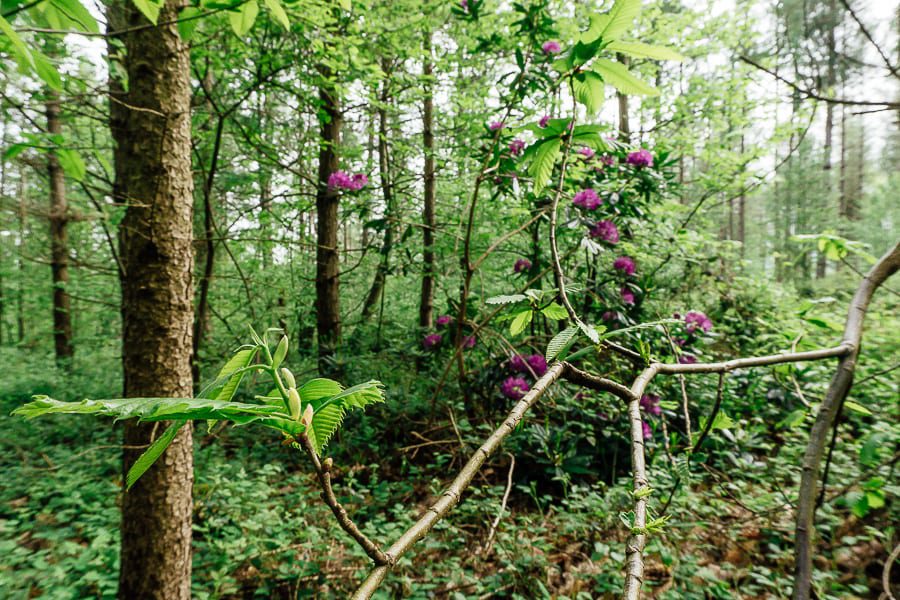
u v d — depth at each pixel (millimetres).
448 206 5438
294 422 315
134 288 1846
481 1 3529
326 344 4711
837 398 973
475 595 2275
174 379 1895
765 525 2451
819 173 15406
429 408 4043
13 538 2723
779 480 2779
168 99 1846
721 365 805
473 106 4758
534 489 2818
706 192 5164
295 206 5168
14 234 3521
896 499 2234
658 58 662
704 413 3029
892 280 4762
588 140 774
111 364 6316
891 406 2775
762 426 3156
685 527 2488
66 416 4684
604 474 3176
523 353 3924
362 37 3734
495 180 3064
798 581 855
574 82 734
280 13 1084
